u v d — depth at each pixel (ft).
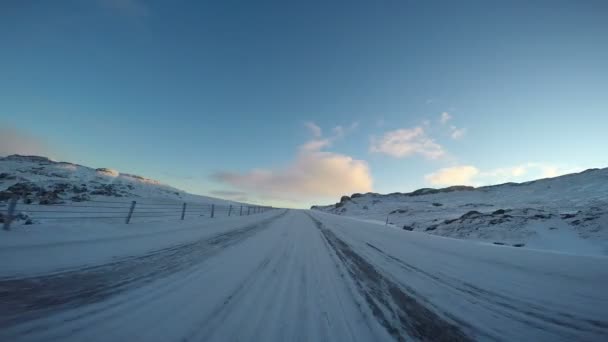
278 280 14.58
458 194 261.24
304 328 9.00
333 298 12.21
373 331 9.15
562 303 12.61
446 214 116.06
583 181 177.88
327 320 9.77
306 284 14.15
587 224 47.24
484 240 49.80
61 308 9.20
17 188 89.81
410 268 19.42
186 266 16.28
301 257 21.79
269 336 8.25
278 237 34.55
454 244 33.32
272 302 11.23
